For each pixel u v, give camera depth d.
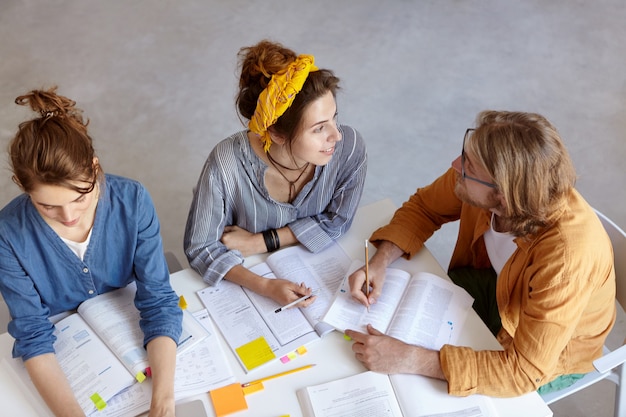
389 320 1.74
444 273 1.88
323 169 1.90
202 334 1.70
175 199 3.13
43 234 1.57
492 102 3.54
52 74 3.75
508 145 1.50
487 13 4.10
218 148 1.87
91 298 1.77
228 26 4.05
